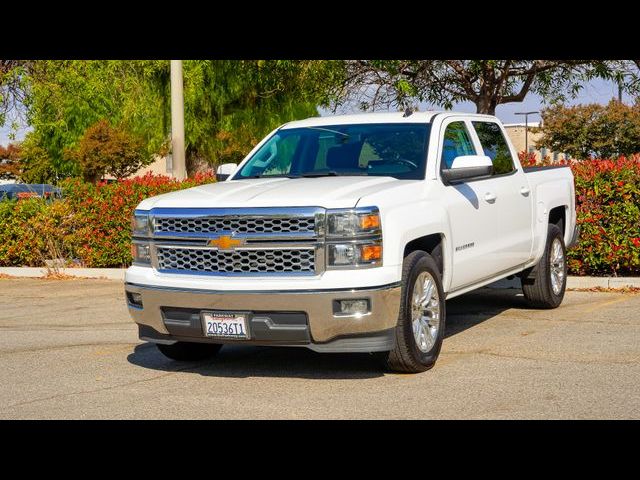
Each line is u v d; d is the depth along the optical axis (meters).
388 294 6.63
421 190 7.45
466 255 8.00
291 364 7.66
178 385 6.99
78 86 21.06
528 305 10.32
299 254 6.68
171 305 7.05
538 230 9.69
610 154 35.34
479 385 6.65
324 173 7.93
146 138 30.42
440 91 17.59
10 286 14.12
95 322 10.39
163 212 7.16
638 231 11.88
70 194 15.20
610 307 10.29
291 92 22.31
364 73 17.23
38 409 6.32
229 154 27.98
